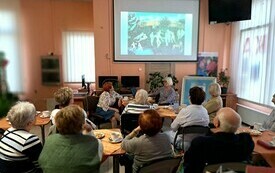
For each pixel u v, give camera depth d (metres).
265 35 4.51
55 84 5.84
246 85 5.15
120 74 5.63
